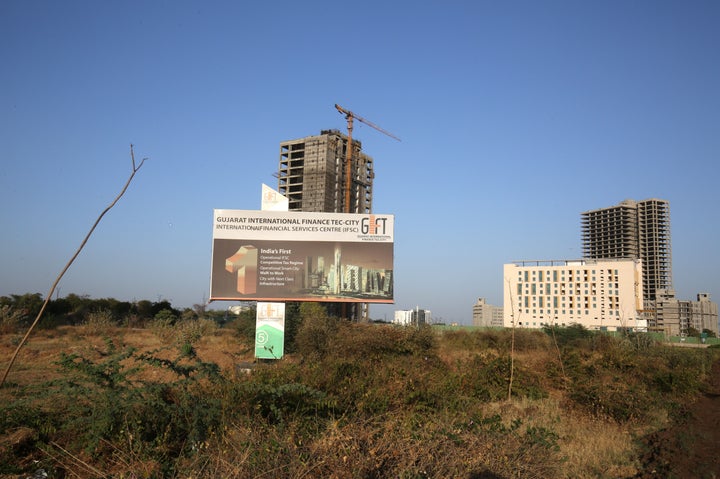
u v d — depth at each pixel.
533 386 14.95
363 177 101.75
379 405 8.89
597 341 31.41
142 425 7.09
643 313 109.50
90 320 31.70
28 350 19.88
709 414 13.67
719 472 7.71
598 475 7.48
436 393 10.41
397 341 19.38
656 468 7.93
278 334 20.12
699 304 149.88
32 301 38.44
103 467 6.45
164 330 29.05
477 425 7.91
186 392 7.75
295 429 7.02
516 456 6.80
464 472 6.02
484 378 14.45
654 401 14.26
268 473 5.41
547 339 37.97
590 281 100.31
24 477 6.09
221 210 23.56
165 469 6.09
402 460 5.96
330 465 5.68
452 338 35.03
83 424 7.18
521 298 106.62
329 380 9.39
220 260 23.23
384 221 23.98
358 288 23.50
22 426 7.27
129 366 14.50
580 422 11.52
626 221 183.62
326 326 21.75
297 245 23.55
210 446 6.52
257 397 7.97
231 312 45.94
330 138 95.88
